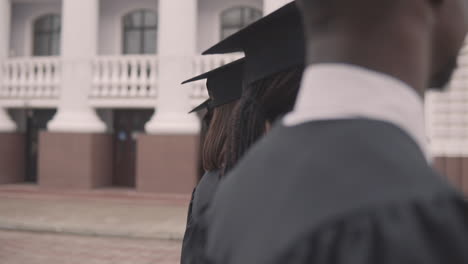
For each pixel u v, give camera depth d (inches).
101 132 591.2
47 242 326.0
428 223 18.5
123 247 312.5
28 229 366.6
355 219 18.7
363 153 20.3
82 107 573.0
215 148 69.6
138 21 646.5
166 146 542.9
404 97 21.7
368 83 21.6
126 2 642.2
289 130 24.3
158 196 528.4
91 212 433.4
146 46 644.1
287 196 20.8
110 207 465.1
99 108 615.8
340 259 18.5
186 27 541.3
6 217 402.0
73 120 570.3
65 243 323.9
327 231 19.0
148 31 643.5
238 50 63.4
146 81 562.3
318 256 18.9
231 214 24.0
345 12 22.0
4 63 608.7
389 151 20.3
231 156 46.6
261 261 20.0
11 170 631.8
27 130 658.2
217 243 24.2
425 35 22.8
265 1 510.3
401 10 21.8
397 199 18.8
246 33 51.3
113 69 570.3
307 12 24.2
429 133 465.4
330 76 22.4
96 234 352.5
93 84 571.2
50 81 593.6
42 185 577.0
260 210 22.0
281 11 45.8
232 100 72.0
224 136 69.1
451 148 459.2
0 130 617.9
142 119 622.2
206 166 73.6
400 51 21.8
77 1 568.4
